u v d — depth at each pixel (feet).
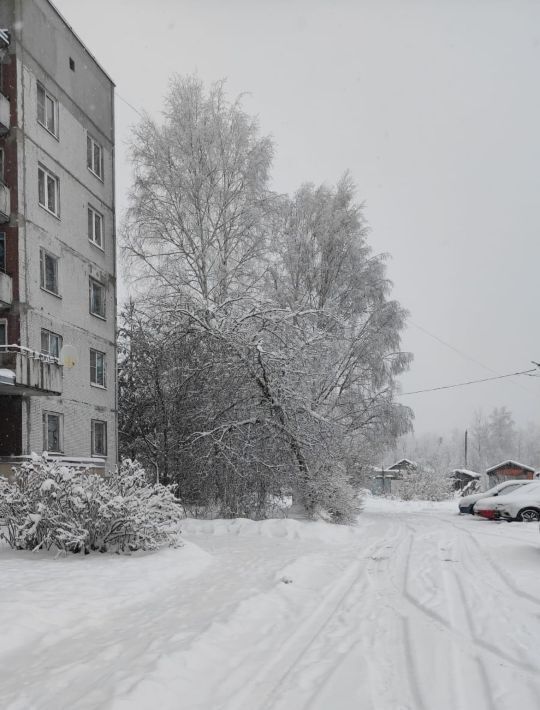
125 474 39.73
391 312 90.33
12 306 64.34
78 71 80.12
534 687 14.44
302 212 89.76
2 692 14.92
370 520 77.41
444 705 13.53
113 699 13.58
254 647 18.49
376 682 15.10
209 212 82.53
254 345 64.75
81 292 78.28
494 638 18.61
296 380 68.03
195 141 81.71
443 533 53.62
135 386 86.38
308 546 46.85
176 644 18.20
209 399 70.85
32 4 69.72
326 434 67.97
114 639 19.53
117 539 37.60
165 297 72.59
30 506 37.29
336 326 78.54
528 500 70.95
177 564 33.99
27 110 67.72
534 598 24.32
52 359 66.64
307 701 13.91
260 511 69.41
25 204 66.28
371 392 89.51
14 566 31.91
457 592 25.93
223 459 68.18
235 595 26.40
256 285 83.61
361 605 24.29
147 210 81.41
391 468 219.61
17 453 64.03
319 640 19.19
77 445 75.20
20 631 19.85
